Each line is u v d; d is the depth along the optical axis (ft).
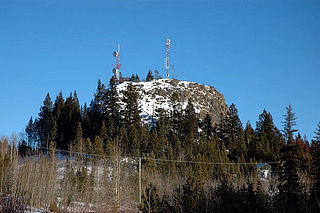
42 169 94.32
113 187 102.42
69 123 275.18
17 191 80.38
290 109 297.33
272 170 134.51
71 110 295.07
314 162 86.07
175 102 368.27
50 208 86.99
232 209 89.66
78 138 214.90
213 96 436.76
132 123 270.26
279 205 87.30
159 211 76.69
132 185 116.16
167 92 406.62
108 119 275.18
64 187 98.89
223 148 242.78
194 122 297.94
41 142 277.44
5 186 82.99
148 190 78.43
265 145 262.88
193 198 86.22
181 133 275.39
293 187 88.99
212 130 310.45
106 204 94.53
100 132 234.58
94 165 128.57
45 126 291.99
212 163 185.06
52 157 107.65
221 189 95.76
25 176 89.10
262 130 316.60
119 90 382.63
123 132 229.25
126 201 104.37
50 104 330.75
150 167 163.43
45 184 90.74
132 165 131.85
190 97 407.03
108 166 119.75
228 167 192.44
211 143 252.42
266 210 89.25
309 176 93.71
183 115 302.04
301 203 83.46
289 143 95.50
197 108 390.01
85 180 109.09
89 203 100.73
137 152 188.24
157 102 382.22
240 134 291.99
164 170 171.22
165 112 328.08
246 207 90.53
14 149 93.35
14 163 89.10
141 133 246.06
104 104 314.35
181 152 212.84
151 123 329.52
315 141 88.12
